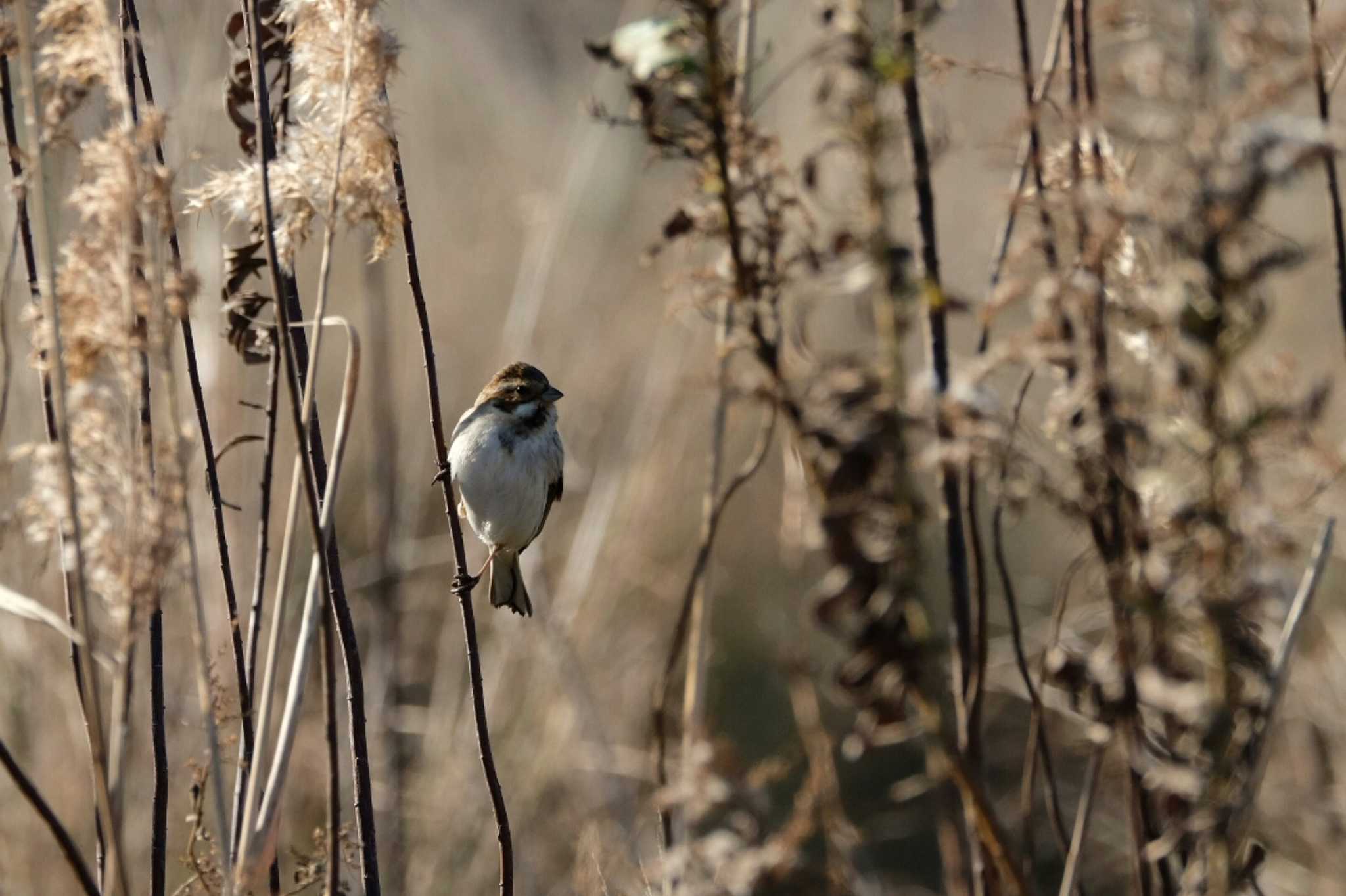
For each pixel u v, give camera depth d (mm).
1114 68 5414
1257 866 5625
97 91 5793
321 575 4906
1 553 9133
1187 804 5984
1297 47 5152
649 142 7090
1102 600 6406
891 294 7027
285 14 5254
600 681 11875
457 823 10289
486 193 16281
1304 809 9258
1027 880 6625
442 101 17781
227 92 6016
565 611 11117
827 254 7082
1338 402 10828
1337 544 10430
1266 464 5531
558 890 9883
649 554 12938
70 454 4516
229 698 5875
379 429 11188
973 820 6727
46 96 5035
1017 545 14539
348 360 5207
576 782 10570
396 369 13984
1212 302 4953
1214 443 5074
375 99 5176
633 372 13477
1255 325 5027
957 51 15578
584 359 13797
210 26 9844
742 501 14531
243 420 10273
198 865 5586
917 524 6996
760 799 8086
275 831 5039
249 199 5254
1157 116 5230
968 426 5824
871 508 6961
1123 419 5441
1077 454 5629
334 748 4977
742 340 7211
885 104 7188
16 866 9023
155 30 8984
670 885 7449
